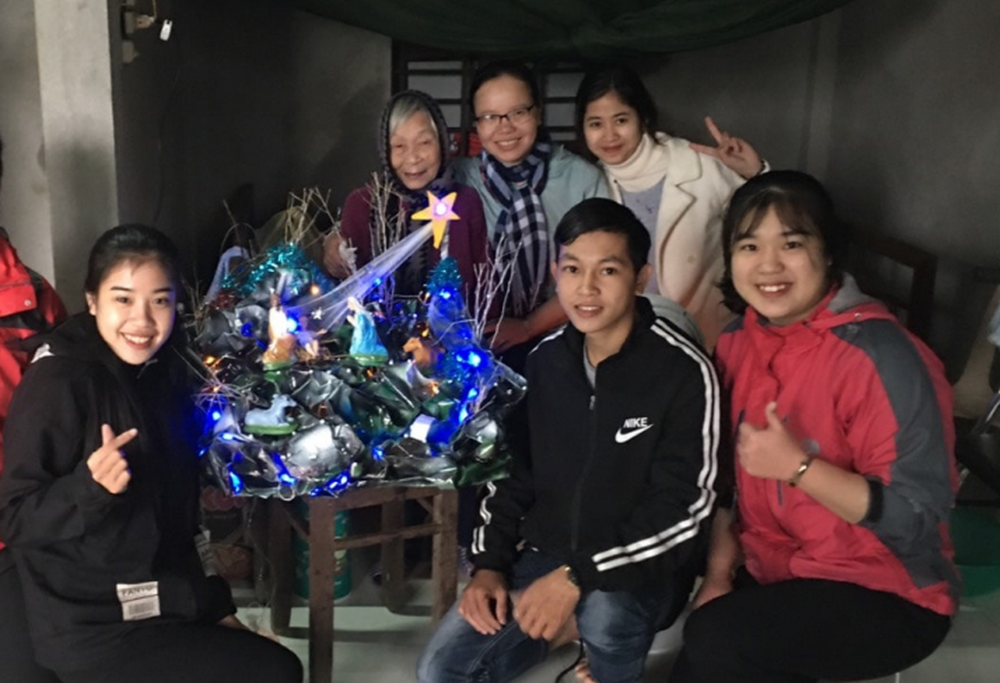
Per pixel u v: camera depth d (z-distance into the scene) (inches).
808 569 69.3
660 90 172.1
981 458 105.6
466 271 98.4
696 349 73.5
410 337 78.7
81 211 95.7
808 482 64.4
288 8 157.1
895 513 64.3
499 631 75.8
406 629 93.7
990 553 99.7
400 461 75.0
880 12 153.6
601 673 77.0
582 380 75.5
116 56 95.7
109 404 67.4
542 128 106.3
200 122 136.2
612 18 131.7
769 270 67.6
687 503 71.7
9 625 69.7
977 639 91.2
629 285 71.7
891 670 67.5
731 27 130.0
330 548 78.5
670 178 109.3
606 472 74.4
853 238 146.8
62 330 68.3
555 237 74.4
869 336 67.2
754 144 173.6
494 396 77.9
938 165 138.0
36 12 91.7
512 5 128.6
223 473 71.9
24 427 65.1
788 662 67.4
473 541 80.5
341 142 163.0
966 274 131.2
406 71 163.8
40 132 97.7
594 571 71.7
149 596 69.2
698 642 69.5
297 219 131.9
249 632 70.6
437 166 96.8
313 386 72.8
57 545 66.8
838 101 169.0
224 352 75.9
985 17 127.3
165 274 66.9
